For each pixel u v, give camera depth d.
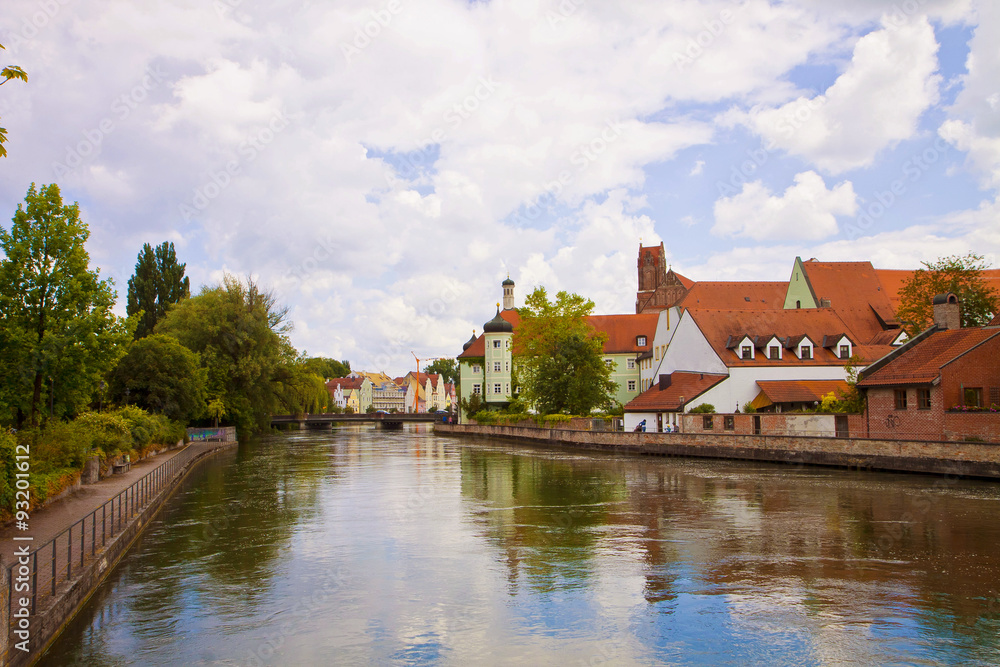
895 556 18.69
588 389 75.25
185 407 61.09
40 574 14.68
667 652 12.46
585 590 16.11
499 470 44.41
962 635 12.98
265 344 79.50
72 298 30.77
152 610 14.87
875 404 42.88
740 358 62.00
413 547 20.70
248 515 26.72
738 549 19.78
